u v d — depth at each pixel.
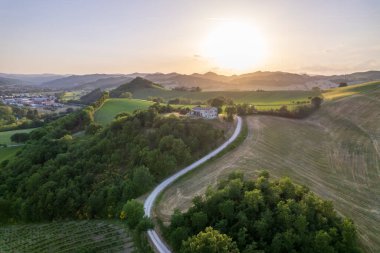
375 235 62.25
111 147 100.75
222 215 61.22
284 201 64.19
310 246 54.59
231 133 118.88
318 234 54.28
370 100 146.50
